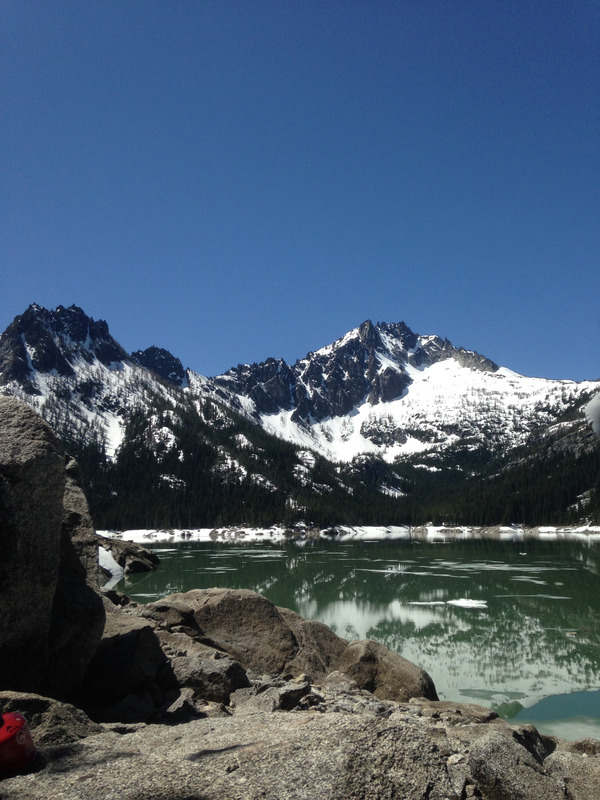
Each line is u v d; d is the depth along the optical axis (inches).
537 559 3014.3
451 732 358.0
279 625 658.8
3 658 346.3
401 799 207.5
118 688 406.0
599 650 1067.9
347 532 7450.8
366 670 603.5
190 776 216.1
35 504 360.2
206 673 446.6
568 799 241.1
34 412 387.5
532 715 718.5
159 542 5433.1
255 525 7283.5
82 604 399.2
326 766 216.8
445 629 1248.2
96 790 206.5
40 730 275.9
